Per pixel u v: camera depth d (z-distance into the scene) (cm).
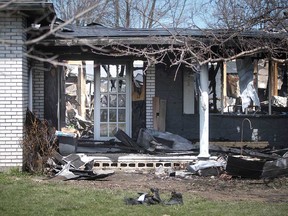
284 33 1073
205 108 1234
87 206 830
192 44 1070
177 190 995
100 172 1175
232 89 1691
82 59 1376
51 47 1227
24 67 1159
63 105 1486
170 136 1341
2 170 1130
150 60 1095
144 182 1090
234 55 1091
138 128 1425
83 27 1375
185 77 1430
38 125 1172
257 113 1477
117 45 1164
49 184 1021
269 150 1355
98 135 1428
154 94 1417
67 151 1266
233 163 1128
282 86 1731
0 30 1121
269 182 1092
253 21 1068
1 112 1131
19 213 780
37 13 1047
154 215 774
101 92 1427
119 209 811
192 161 1250
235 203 866
